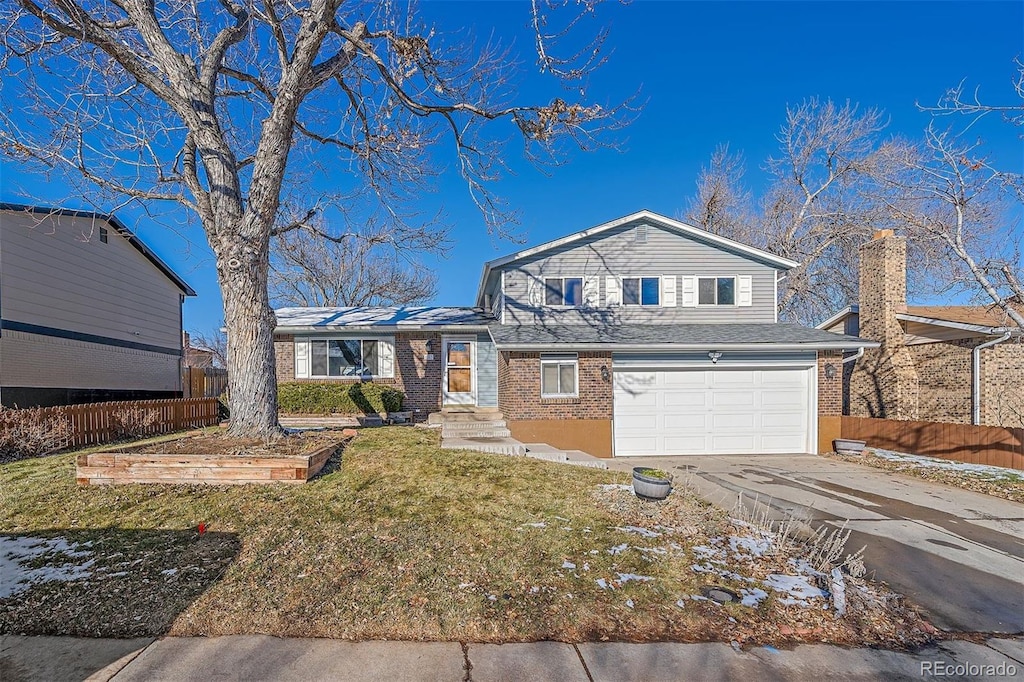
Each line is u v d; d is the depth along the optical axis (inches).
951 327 501.4
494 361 581.6
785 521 250.1
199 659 119.0
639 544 183.6
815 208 896.3
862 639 134.0
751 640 131.3
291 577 155.3
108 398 613.0
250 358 301.9
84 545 175.9
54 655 120.0
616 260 546.3
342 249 1064.2
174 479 242.1
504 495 237.0
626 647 126.7
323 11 282.4
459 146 410.0
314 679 112.2
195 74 323.3
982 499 306.3
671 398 489.4
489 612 139.5
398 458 290.8
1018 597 166.7
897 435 481.1
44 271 515.2
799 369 498.0
